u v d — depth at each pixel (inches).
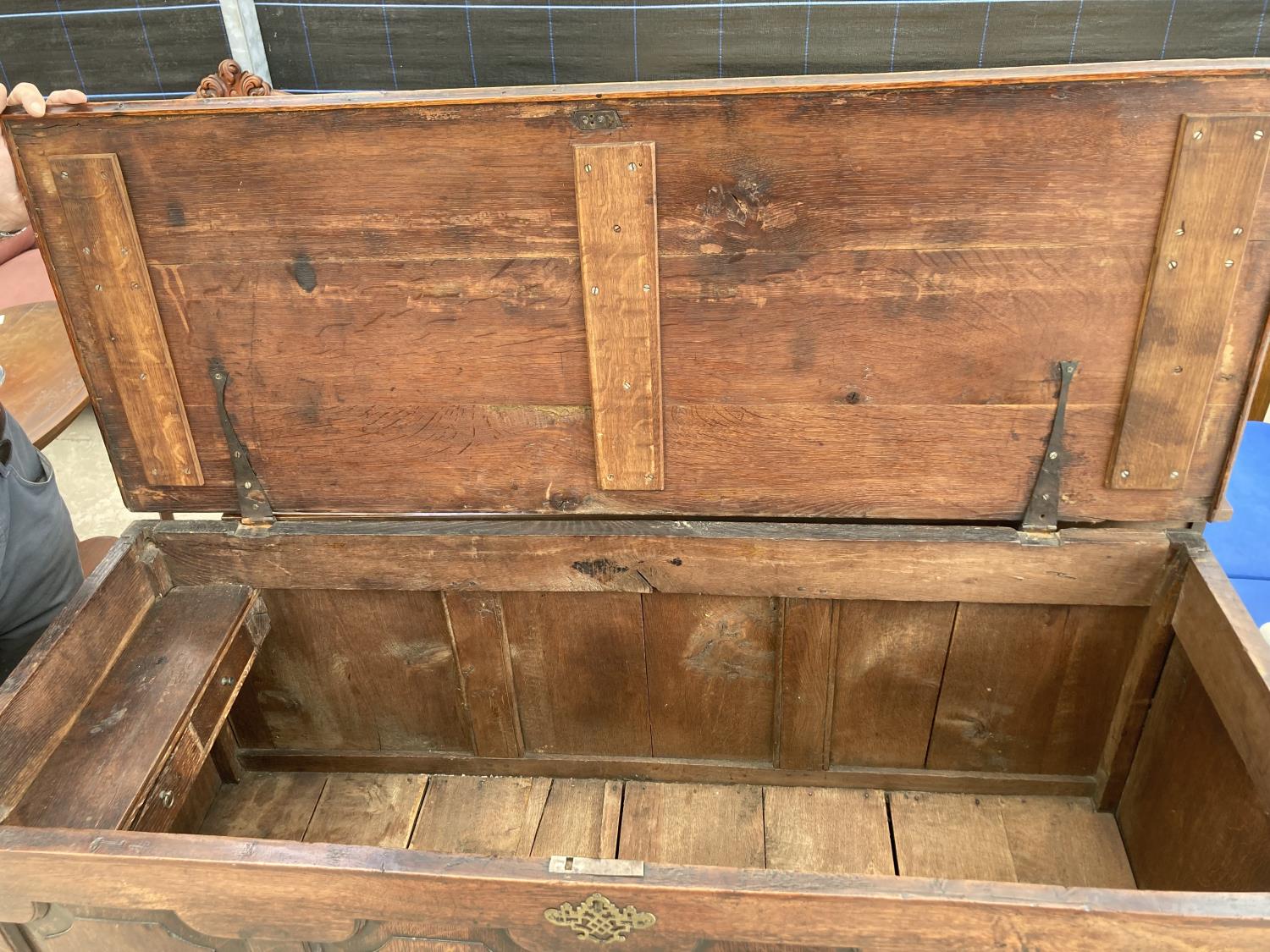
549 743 83.6
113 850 48.8
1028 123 53.6
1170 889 66.5
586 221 57.8
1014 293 59.0
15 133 58.3
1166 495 65.4
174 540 73.0
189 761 64.5
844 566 70.0
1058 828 77.3
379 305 62.9
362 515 72.7
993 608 71.7
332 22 94.4
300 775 86.1
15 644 76.2
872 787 81.8
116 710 63.5
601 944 49.6
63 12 98.8
